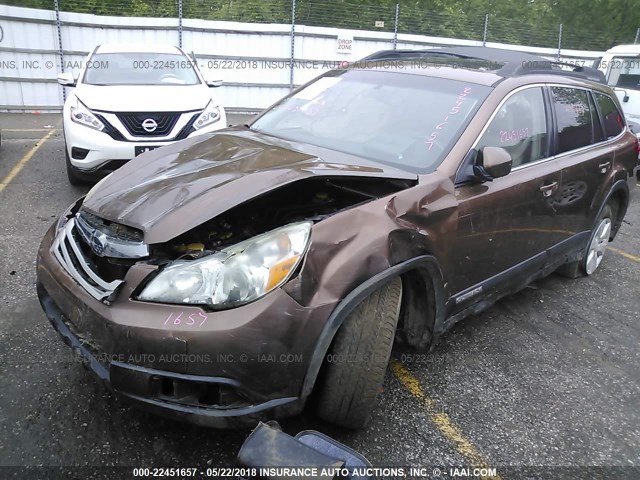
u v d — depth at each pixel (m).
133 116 5.72
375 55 4.52
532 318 4.04
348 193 2.82
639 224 6.85
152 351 2.06
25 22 11.65
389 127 3.28
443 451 2.60
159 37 12.83
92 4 12.83
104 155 5.64
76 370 2.93
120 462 2.36
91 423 2.56
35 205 5.60
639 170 6.82
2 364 2.94
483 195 3.03
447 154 3.00
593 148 4.29
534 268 3.77
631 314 4.24
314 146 3.21
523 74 3.69
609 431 2.85
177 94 6.21
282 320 2.11
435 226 2.72
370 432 2.67
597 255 4.84
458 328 3.78
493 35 16.64
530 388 3.16
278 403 2.18
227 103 13.85
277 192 2.72
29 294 3.71
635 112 9.59
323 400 2.41
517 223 3.36
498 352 3.51
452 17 16.19
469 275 3.09
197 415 2.09
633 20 22.12
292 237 2.22
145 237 2.23
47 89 12.30
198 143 3.26
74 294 2.33
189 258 2.21
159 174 2.73
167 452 2.43
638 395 3.20
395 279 2.52
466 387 3.10
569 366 3.43
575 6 22.80
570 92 4.13
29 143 8.50
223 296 2.10
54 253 2.64
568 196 3.88
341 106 3.59
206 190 2.42
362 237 2.38
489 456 2.59
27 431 2.49
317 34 13.89
